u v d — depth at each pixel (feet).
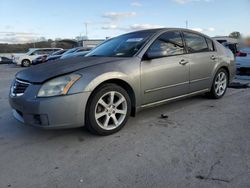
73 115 10.71
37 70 11.78
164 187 7.84
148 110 15.62
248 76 29.07
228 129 12.32
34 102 10.46
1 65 90.99
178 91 14.64
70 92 10.56
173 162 9.29
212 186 7.78
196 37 16.16
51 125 10.54
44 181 8.39
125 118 12.44
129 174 8.61
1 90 26.04
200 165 9.02
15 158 10.00
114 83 12.01
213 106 16.34
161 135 11.81
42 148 10.84
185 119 13.93
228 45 30.63
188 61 14.92
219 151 10.03
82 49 53.31
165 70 13.60
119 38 15.46
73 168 9.13
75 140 11.52
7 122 14.23
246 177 8.19
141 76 12.62
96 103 11.27
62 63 12.34
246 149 10.14
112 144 11.00
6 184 8.26
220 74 17.87
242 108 15.83
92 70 11.24
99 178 8.45
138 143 11.01
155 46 13.56
